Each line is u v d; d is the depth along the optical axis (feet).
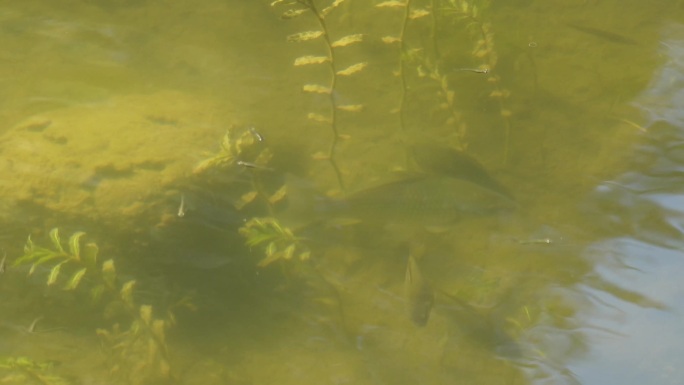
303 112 14.14
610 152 14.02
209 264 13.35
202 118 13.89
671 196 13.74
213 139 13.75
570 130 14.15
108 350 13.05
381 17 14.94
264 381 13.03
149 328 12.97
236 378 13.03
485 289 13.33
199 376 13.05
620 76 14.53
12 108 13.96
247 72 14.40
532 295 13.29
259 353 13.12
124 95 14.07
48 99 14.03
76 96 14.06
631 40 14.83
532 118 14.21
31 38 14.60
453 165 13.71
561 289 13.32
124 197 13.34
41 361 12.98
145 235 13.34
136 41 14.62
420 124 14.11
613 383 12.92
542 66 14.58
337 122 14.08
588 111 14.28
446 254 13.50
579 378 12.95
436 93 14.33
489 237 13.57
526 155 13.98
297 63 13.57
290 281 13.37
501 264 13.44
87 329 13.17
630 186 13.82
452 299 13.28
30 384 12.90
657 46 14.79
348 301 13.30
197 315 13.23
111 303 13.23
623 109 14.30
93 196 13.34
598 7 15.15
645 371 12.95
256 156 13.78
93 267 12.96
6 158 13.48
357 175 13.75
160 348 12.99
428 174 13.64
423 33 14.79
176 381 13.01
